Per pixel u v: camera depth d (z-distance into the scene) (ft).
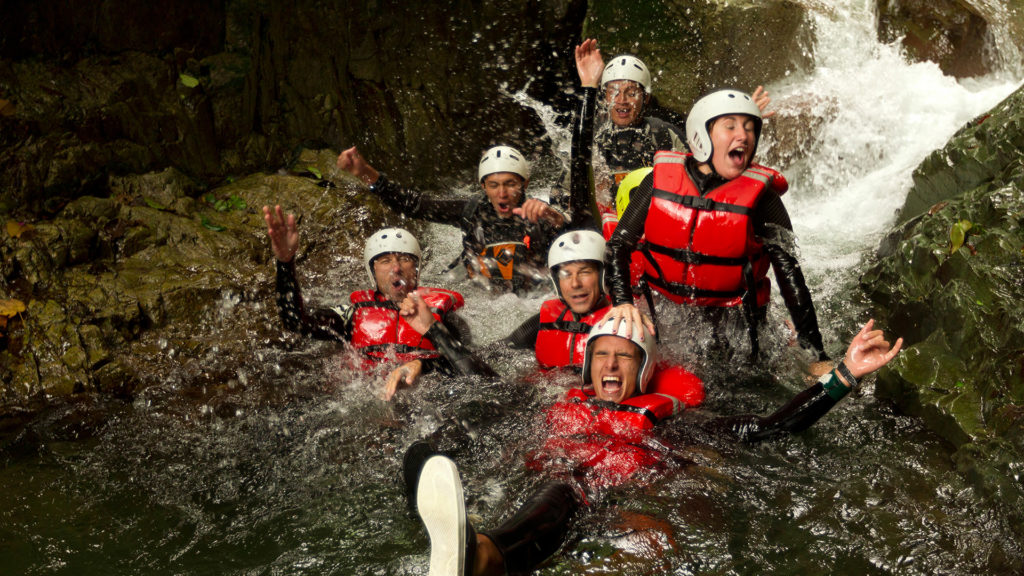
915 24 29.19
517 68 30.40
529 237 20.11
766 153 28.02
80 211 20.27
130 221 20.79
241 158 24.57
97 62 21.80
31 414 15.42
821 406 12.85
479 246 20.44
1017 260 15.48
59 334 17.11
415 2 27.63
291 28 25.20
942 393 14.60
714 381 16.35
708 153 15.72
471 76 29.63
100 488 13.14
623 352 13.71
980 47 29.50
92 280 18.84
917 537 11.57
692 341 16.97
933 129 27.04
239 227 22.24
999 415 13.30
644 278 17.44
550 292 20.25
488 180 19.71
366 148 26.99
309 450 14.14
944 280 16.71
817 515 12.10
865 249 22.61
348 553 11.58
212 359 17.39
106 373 16.60
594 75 18.66
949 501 12.38
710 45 29.45
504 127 30.58
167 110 22.67
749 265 16.57
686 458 13.10
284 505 12.71
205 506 12.69
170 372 16.85
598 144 21.95
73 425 15.06
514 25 29.86
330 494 12.95
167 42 22.85
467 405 14.70
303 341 17.88
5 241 18.62
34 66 20.71
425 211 20.72
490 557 10.20
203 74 23.65
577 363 15.72
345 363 16.55
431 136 28.48
